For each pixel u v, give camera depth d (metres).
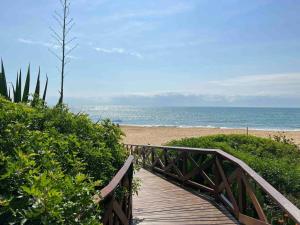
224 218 5.61
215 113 133.75
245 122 78.19
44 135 3.49
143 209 6.24
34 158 2.88
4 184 2.30
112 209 3.76
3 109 3.69
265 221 4.41
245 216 5.14
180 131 39.34
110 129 5.37
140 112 150.38
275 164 7.80
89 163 4.09
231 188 6.27
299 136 33.50
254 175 4.45
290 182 7.23
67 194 2.26
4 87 6.85
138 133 36.06
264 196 5.77
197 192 7.77
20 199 2.14
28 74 7.12
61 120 4.67
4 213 2.13
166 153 10.43
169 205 6.54
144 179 9.88
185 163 8.67
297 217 2.86
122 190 4.33
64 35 9.87
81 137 4.62
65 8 10.06
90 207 2.38
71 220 2.14
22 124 3.33
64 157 3.53
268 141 10.91
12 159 2.71
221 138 11.05
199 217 5.68
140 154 13.95
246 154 8.73
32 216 1.94
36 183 2.06
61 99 6.98
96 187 4.16
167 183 9.13
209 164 7.21
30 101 4.85
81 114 5.08
